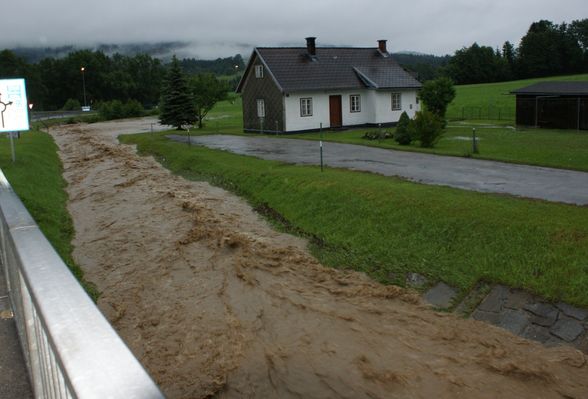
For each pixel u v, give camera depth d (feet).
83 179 77.66
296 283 34.73
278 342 27.43
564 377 23.41
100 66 455.63
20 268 8.75
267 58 119.85
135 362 4.61
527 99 114.11
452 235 36.32
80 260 40.98
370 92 126.52
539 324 27.12
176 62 147.23
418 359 25.38
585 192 44.93
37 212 49.21
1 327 13.48
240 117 203.82
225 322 29.63
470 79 322.75
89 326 5.38
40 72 442.09
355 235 41.14
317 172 59.67
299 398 23.13
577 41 322.34
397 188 47.60
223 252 40.50
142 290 34.63
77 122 254.68
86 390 4.17
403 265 35.22
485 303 29.71
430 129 80.74
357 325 28.81
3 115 68.95
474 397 22.56
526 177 53.06
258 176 62.59
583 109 103.24
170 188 66.08
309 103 119.03
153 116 285.64
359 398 22.88
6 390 10.46
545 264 30.37
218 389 23.98
